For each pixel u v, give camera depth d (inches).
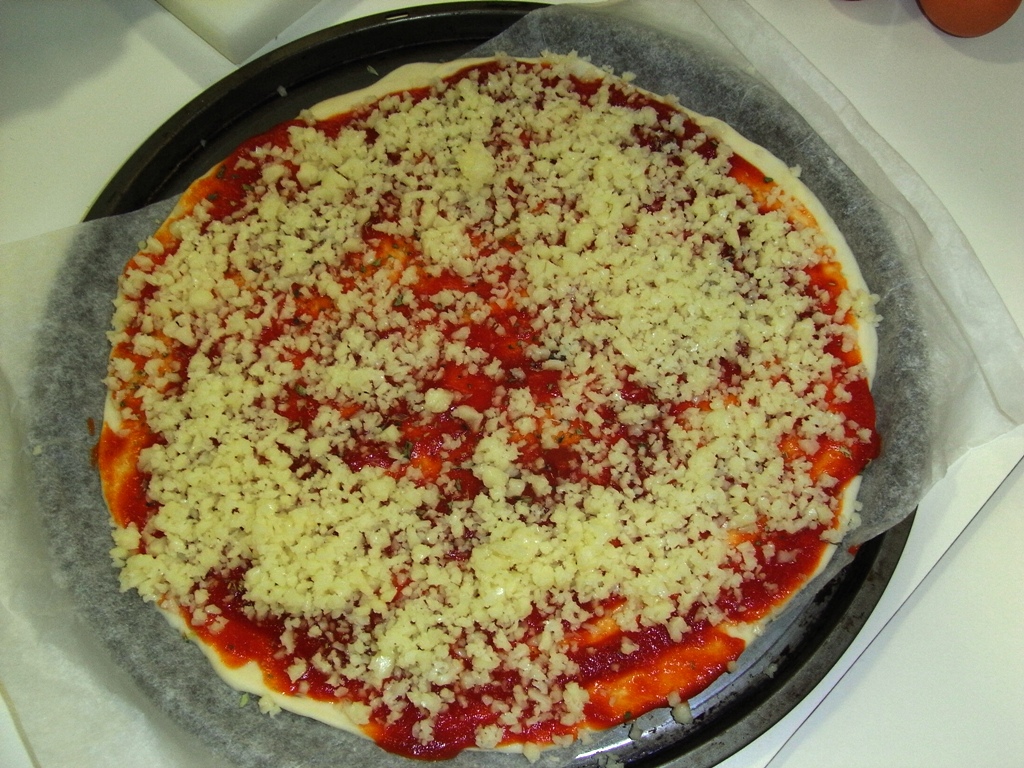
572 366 12.8
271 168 13.6
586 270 13.1
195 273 12.9
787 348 12.8
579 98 14.3
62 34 14.2
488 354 12.9
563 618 11.6
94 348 12.7
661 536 11.9
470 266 13.2
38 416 12.1
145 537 11.9
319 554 11.5
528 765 11.2
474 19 14.3
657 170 13.9
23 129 13.6
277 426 12.3
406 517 11.9
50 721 10.8
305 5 14.5
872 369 12.9
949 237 13.2
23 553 11.4
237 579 11.8
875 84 14.5
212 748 10.9
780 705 10.9
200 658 11.5
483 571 11.5
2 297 12.3
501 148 14.1
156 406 12.4
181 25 14.4
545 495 12.1
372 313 13.0
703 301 12.9
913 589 11.6
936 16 14.4
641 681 11.5
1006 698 11.0
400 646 11.3
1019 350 12.6
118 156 13.6
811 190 13.7
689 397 12.6
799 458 12.4
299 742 11.2
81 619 11.3
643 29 14.3
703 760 10.7
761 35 14.1
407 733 11.3
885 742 10.8
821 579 11.8
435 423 12.5
